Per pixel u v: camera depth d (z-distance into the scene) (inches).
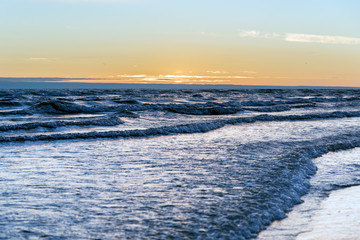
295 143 710.5
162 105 1535.4
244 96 2891.2
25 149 616.7
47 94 2449.6
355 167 535.5
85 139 738.8
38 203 325.7
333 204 358.9
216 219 292.4
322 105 1996.8
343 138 802.8
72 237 255.3
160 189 378.3
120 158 550.6
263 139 770.2
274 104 1966.0
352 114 1384.1
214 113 1397.6
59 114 1263.5
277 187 387.5
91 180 412.8
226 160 537.3
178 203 331.6
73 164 500.4
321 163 557.0
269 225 296.0
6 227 268.2
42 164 496.4
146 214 303.0
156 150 627.5
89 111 1354.6
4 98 1876.2
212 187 386.9
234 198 347.3
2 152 583.5
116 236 258.7
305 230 289.3
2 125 900.6
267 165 497.7
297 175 449.4
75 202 331.3
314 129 962.1
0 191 359.3
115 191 369.4
